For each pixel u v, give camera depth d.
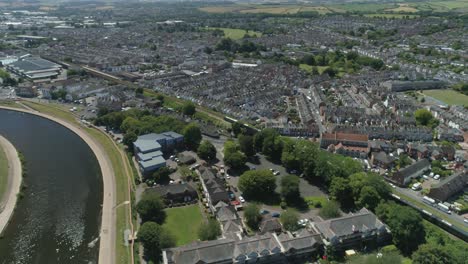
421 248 145.88
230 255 147.75
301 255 156.38
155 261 154.75
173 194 197.62
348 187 192.50
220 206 181.88
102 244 168.00
